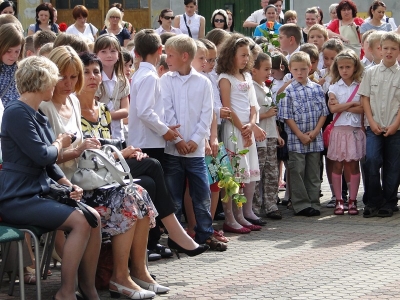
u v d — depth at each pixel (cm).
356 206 1113
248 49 987
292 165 1098
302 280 768
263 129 1066
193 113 896
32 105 685
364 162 1094
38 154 666
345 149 1099
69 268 666
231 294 724
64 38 870
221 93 981
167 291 733
